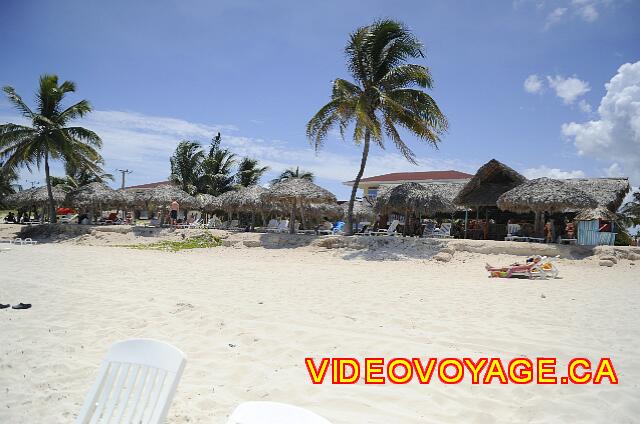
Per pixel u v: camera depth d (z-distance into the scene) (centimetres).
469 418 347
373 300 788
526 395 389
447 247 1595
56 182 4100
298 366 452
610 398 381
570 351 498
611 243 1518
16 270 1118
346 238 1816
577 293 900
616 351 503
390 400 379
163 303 729
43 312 659
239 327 586
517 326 606
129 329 577
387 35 1875
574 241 1647
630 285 1044
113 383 241
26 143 2572
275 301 765
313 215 2831
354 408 363
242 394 385
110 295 791
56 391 385
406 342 528
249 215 3388
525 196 1616
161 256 1673
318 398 380
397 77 1875
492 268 1187
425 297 827
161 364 230
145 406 224
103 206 2877
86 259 1428
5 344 509
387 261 1555
